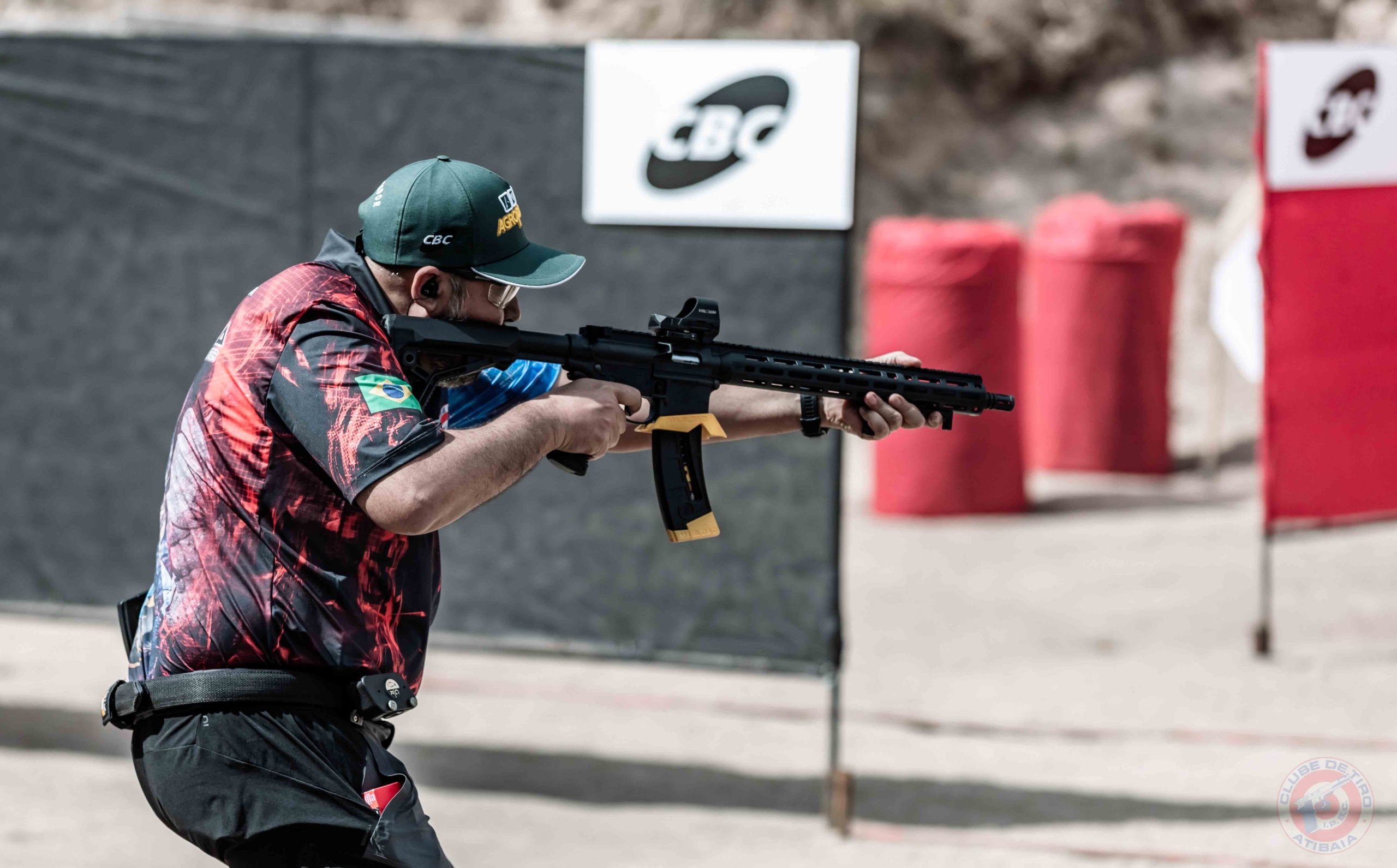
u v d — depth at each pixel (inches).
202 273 383.2
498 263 177.2
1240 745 410.6
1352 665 490.0
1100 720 439.8
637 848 331.3
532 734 426.9
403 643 181.0
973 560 671.8
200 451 173.0
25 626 548.1
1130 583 615.5
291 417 165.9
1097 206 862.5
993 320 752.3
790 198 347.3
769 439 354.3
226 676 171.2
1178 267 847.7
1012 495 765.3
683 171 353.1
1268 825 343.6
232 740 170.2
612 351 191.9
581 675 498.0
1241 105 1194.6
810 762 402.9
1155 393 835.4
